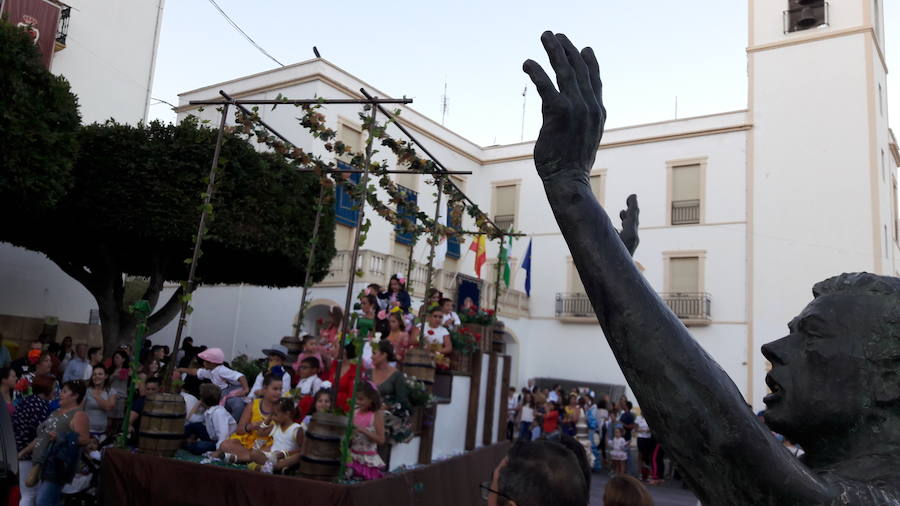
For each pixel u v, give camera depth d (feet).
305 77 60.39
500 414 30.07
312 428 16.70
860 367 2.98
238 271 42.39
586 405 48.88
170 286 66.69
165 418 18.94
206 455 19.71
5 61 24.75
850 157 62.64
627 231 4.60
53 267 46.09
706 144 69.31
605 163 74.28
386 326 26.58
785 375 3.19
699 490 2.74
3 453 13.16
